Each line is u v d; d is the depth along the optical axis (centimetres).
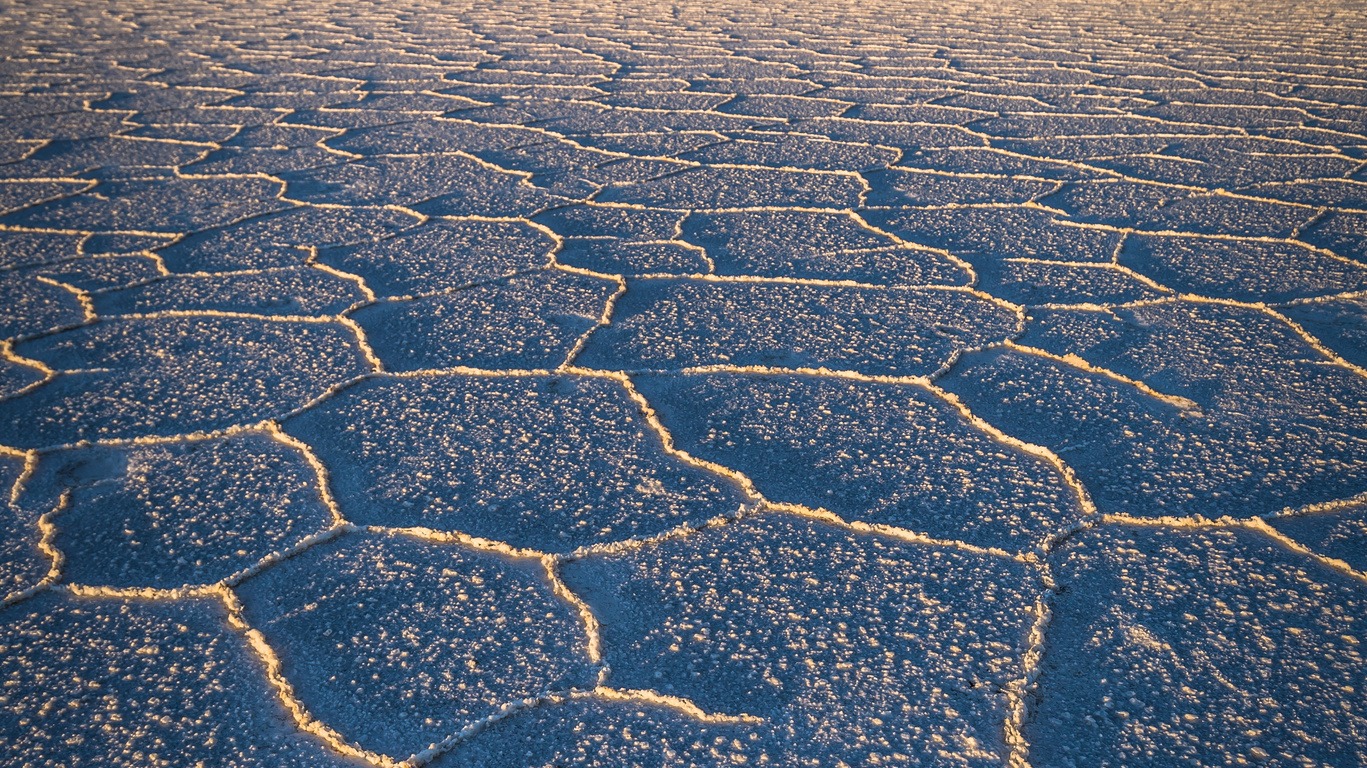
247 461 304
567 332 388
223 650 235
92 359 366
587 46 1209
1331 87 922
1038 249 477
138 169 619
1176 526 272
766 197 563
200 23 1411
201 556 264
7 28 1315
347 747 212
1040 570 257
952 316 401
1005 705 219
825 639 236
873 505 282
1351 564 257
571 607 247
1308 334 381
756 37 1297
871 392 342
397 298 420
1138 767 205
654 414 329
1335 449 305
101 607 248
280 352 371
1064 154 664
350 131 732
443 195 566
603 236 498
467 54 1137
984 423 322
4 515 280
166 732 215
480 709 220
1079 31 1370
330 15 1536
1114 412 327
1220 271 446
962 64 1077
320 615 245
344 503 285
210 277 443
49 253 471
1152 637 236
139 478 296
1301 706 218
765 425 322
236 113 795
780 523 275
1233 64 1069
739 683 225
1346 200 549
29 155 653
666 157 657
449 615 244
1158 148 678
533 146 688
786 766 206
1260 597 247
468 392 343
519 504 283
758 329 390
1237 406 329
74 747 212
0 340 380
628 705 220
